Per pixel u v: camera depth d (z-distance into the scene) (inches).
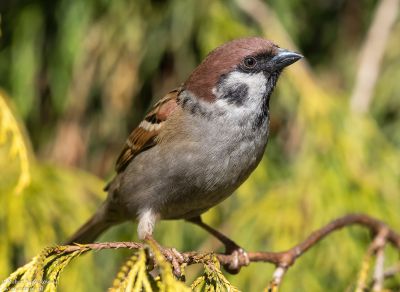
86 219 374.6
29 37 437.4
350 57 500.7
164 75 451.2
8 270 333.4
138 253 203.3
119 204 328.2
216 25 427.5
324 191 390.6
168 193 302.0
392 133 467.2
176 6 435.8
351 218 314.7
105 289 400.8
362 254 375.6
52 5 442.6
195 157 293.7
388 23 475.8
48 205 366.0
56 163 416.8
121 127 453.4
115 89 440.1
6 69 441.1
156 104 316.5
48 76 444.1
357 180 399.5
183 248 404.5
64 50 434.9
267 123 306.8
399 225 385.4
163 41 439.5
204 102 297.4
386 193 403.9
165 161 298.0
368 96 464.8
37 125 449.7
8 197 356.2
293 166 415.5
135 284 199.8
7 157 377.4
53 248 211.0
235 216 388.8
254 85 302.0
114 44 436.8
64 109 442.3
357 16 511.5
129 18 436.5
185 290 194.1
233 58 301.4
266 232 376.2
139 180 308.0
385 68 480.1
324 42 507.5
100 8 436.5
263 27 439.5
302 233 372.2
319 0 511.8
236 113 296.8
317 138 410.6
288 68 429.1
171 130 298.0
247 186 402.9
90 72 440.5
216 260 229.0
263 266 363.3
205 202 305.0
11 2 444.5
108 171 454.9
